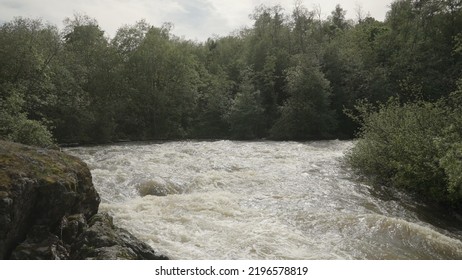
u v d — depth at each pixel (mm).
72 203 8523
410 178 14898
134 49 44875
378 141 17469
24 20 29203
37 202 7934
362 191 15164
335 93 42281
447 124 14711
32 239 7609
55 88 29359
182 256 8625
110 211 11188
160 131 43875
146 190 13844
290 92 40688
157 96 43656
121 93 41750
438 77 39625
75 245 7941
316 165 19203
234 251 9055
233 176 16172
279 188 14898
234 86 50375
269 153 23594
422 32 45281
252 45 51688
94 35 41812
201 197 12984
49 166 8734
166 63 45188
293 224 11133
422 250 9742
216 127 45562
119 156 21062
